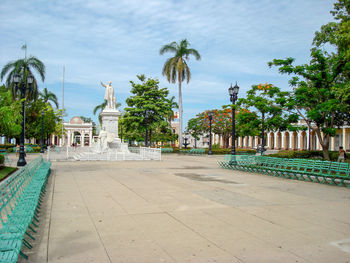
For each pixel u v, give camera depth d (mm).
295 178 13047
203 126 44688
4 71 36750
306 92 15664
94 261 4102
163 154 37188
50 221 6020
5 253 3549
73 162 21719
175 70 37875
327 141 17109
